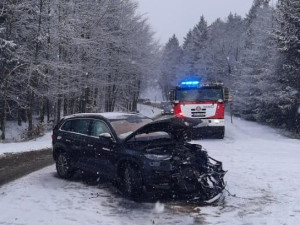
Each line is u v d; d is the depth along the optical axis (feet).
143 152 28.81
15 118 127.54
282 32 110.42
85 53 110.42
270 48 131.64
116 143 31.22
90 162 34.22
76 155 35.94
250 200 28.45
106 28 118.42
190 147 30.96
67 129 37.99
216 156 47.62
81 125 36.35
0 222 24.12
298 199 28.35
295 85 111.14
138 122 34.30
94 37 110.73
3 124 84.99
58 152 38.55
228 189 31.53
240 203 27.78
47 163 47.83
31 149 61.67
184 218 24.64
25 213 25.84
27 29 92.38
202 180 28.40
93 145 33.71
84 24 110.01
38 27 89.10
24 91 100.99
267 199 28.66
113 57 136.67
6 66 87.51
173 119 28.66
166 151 29.27
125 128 32.91
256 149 55.98
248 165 41.27
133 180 28.96
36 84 90.79
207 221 23.98
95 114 35.55
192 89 68.54
